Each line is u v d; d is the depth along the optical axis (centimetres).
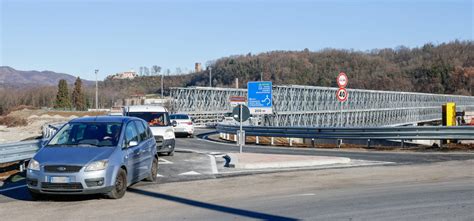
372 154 2019
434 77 14562
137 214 892
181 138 3312
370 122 7944
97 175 984
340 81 2367
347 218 824
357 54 15188
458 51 16900
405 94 9269
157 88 14025
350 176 1363
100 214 894
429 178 1283
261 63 12106
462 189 1091
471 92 13900
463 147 2106
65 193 976
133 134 1195
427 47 17650
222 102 6575
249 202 999
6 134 5106
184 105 6209
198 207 954
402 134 2262
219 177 1388
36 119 7788
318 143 2938
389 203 949
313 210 899
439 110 10719
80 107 10675
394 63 16250
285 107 5838
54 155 1016
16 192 1150
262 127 2839
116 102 10875
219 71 12425
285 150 2317
